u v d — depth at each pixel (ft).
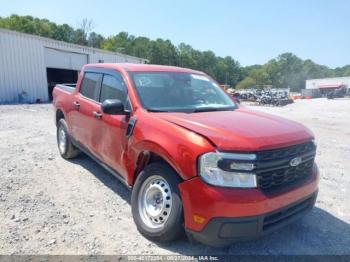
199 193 9.07
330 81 282.77
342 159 23.67
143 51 370.32
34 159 20.33
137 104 12.40
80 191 15.23
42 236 10.98
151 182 11.15
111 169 14.19
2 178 16.44
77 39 225.76
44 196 14.43
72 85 22.00
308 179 10.79
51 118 42.78
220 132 9.66
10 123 36.45
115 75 14.58
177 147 9.78
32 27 244.83
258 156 9.12
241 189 8.95
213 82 16.56
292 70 478.59
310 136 11.15
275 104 117.60
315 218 13.33
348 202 15.16
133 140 11.70
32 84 77.46
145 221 11.16
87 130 16.07
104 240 10.93
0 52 69.82
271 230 9.53
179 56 409.69
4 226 11.53
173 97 13.55
